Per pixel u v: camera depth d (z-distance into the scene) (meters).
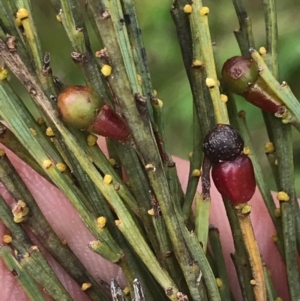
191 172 0.15
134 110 0.14
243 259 0.15
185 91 0.31
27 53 0.14
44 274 0.15
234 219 0.15
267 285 0.15
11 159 0.18
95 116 0.14
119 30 0.14
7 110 0.14
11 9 0.14
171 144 0.31
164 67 0.31
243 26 0.15
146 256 0.14
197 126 0.15
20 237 0.15
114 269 0.18
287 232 0.15
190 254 0.14
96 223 0.14
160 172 0.14
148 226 0.14
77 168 0.14
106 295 0.15
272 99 0.15
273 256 0.19
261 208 0.19
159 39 0.32
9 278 0.17
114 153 0.15
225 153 0.14
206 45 0.14
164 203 0.14
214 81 0.14
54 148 0.14
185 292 0.15
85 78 0.14
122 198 0.14
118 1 0.14
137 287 0.14
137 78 0.14
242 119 0.15
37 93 0.14
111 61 0.13
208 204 0.14
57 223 0.18
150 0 0.31
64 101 0.14
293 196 0.15
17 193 0.15
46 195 0.18
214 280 0.14
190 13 0.14
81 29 0.14
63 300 0.15
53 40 0.32
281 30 0.30
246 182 0.14
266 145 0.15
